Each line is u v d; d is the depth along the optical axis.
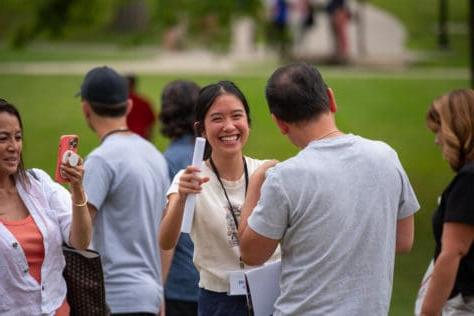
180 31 30.34
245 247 9.18
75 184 9.51
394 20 59.16
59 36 28.70
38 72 47.41
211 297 10.48
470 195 9.69
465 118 10.02
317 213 9.00
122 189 12.14
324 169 9.05
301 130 9.23
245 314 10.44
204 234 10.44
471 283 10.02
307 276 9.05
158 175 12.40
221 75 44.88
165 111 13.31
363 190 9.07
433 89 42.41
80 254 9.84
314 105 9.16
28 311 9.59
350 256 9.00
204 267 10.48
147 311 11.98
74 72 47.34
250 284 9.59
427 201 26.69
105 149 12.22
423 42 53.88
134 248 12.12
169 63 48.66
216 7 27.17
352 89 42.53
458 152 10.05
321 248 9.02
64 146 9.49
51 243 9.67
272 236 9.09
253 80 43.66
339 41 49.09
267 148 33.25
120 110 12.51
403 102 40.38
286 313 9.13
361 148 9.19
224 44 28.67
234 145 10.41
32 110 40.25
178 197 10.09
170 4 27.41
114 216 12.14
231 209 10.45
